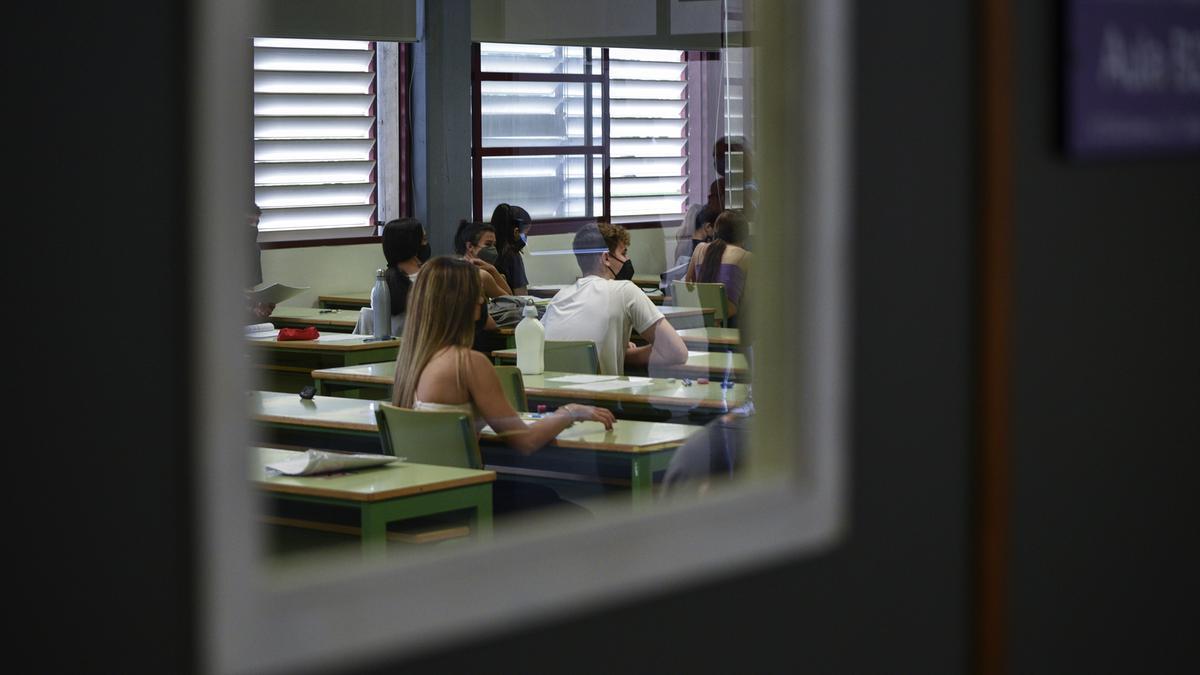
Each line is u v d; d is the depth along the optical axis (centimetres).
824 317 190
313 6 881
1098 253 232
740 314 514
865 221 194
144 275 128
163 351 130
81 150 123
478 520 382
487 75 1062
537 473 460
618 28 1056
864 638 202
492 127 1072
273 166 951
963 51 205
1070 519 232
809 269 191
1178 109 239
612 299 583
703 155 1184
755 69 210
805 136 190
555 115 1110
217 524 133
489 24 1027
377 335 721
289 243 964
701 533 181
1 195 118
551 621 166
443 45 995
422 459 427
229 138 133
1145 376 246
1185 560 261
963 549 213
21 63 119
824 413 192
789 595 192
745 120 447
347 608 147
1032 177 218
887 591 204
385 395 610
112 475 127
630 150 1158
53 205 121
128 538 128
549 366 589
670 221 1184
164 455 130
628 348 596
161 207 129
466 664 158
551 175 1112
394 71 1005
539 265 1104
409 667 152
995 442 210
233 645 135
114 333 126
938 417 207
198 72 130
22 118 119
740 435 325
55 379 122
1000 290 208
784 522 189
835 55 188
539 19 1045
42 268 121
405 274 725
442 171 1005
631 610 174
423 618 153
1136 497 246
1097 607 239
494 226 855
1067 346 228
